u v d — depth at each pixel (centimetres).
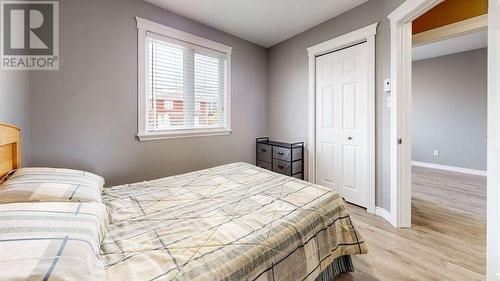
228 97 335
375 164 258
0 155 135
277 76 376
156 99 264
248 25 308
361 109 272
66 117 204
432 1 181
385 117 245
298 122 347
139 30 243
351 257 164
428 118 518
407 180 225
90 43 214
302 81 337
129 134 242
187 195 159
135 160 248
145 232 108
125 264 84
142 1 245
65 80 203
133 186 178
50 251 64
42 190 116
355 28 268
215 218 123
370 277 155
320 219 134
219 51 322
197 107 304
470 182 391
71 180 137
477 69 450
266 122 390
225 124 335
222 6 259
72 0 203
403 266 167
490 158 124
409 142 225
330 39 294
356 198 283
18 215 77
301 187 173
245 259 92
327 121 313
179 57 282
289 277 106
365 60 265
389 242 199
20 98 175
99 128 222
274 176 202
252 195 157
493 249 123
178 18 276
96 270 70
